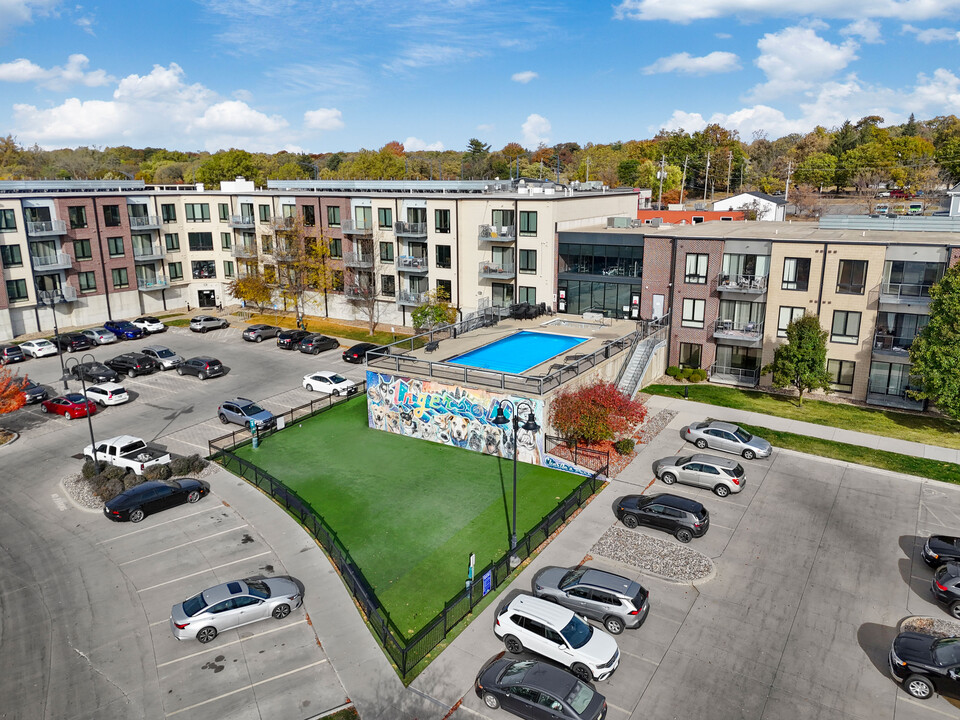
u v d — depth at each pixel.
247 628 21.39
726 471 29.72
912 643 18.97
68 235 60.44
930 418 39.00
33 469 34.16
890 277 40.06
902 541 26.06
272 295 69.31
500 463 33.69
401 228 58.81
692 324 47.38
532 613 19.95
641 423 37.81
